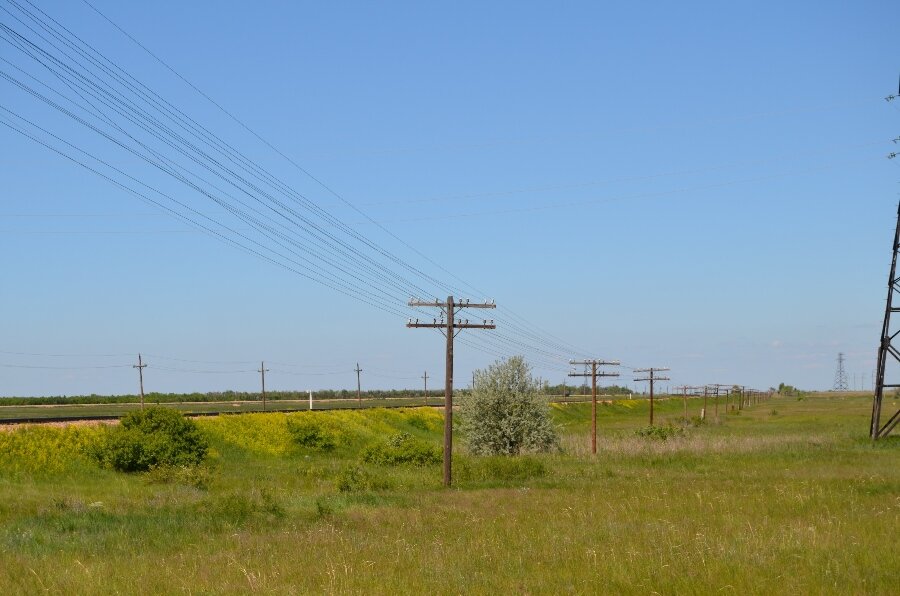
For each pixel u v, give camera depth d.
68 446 39.16
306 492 33.09
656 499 26.83
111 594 14.27
